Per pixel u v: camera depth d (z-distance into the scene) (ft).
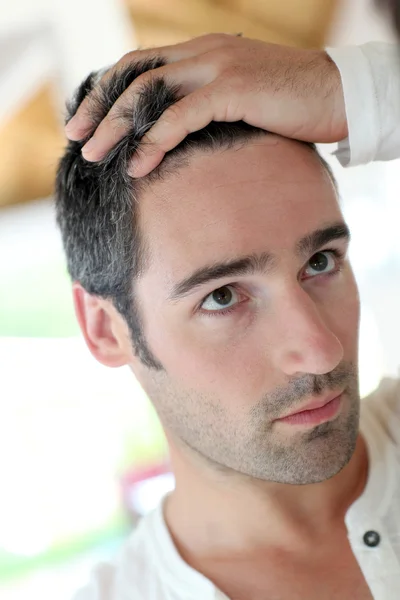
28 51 6.55
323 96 2.56
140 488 7.85
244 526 2.74
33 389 7.97
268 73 2.56
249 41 2.71
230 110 2.52
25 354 8.00
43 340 8.08
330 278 2.66
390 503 2.71
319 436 2.51
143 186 2.62
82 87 2.99
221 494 2.74
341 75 2.55
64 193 3.07
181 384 2.68
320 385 2.46
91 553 7.66
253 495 2.69
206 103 2.50
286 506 2.70
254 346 2.52
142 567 2.93
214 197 2.50
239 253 2.44
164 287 2.59
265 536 2.73
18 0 6.18
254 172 2.52
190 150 2.57
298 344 2.43
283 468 2.53
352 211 7.49
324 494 2.73
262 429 2.53
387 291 7.54
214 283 2.49
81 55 6.65
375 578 2.56
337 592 2.60
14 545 7.57
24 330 8.04
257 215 2.46
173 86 2.61
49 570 7.56
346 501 2.79
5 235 7.72
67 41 6.52
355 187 7.38
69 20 6.37
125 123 2.61
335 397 2.52
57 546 7.66
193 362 2.61
